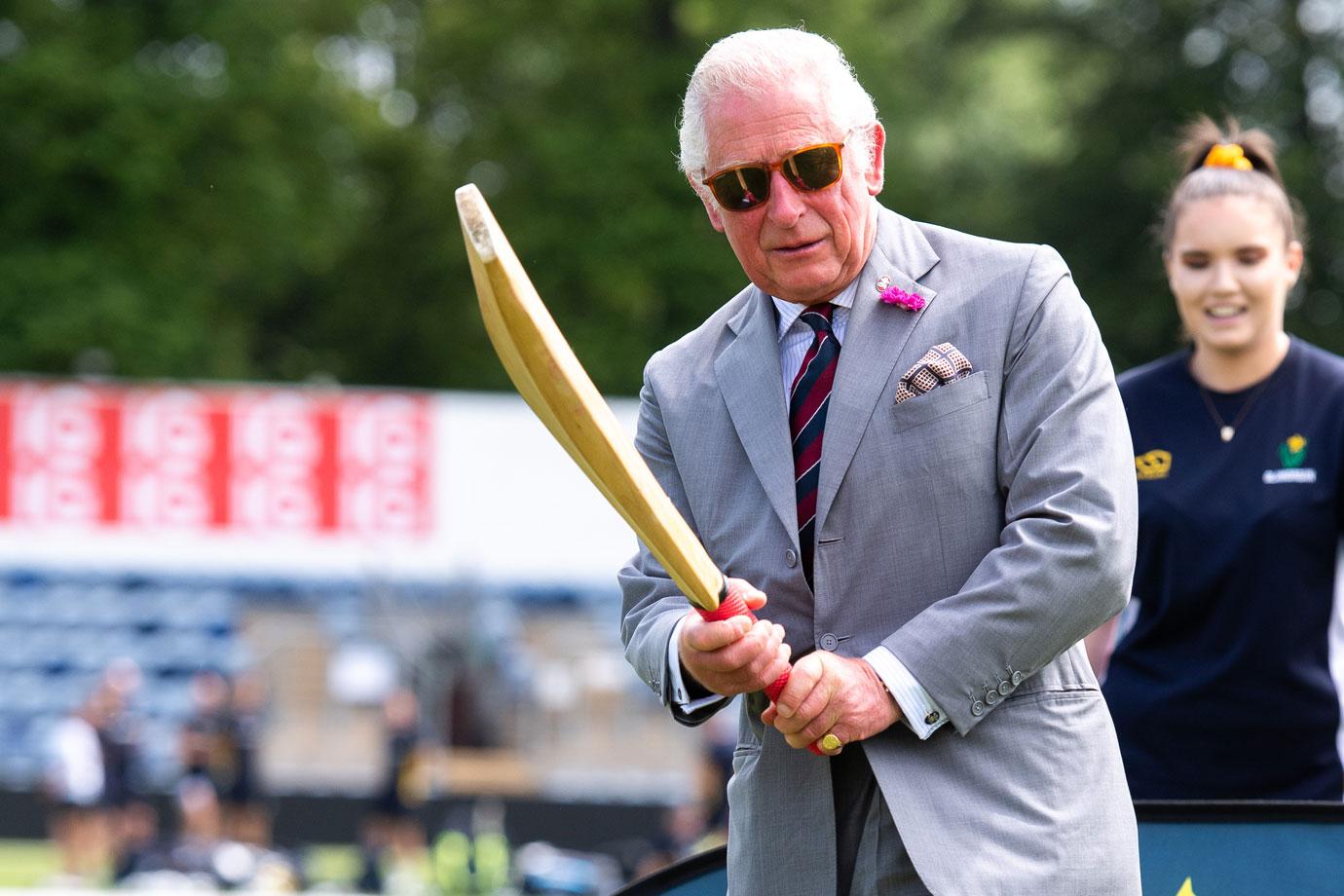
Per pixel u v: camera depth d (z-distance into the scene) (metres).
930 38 81.94
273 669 45.62
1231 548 11.95
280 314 84.25
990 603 8.09
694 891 10.16
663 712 45.81
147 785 45.31
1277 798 11.97
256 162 71.00
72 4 71.50
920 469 8.48
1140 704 12.21
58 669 45.56
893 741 8.37
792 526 8.66
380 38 82.25
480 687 45.00
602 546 45.88
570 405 7.62
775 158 8.41
